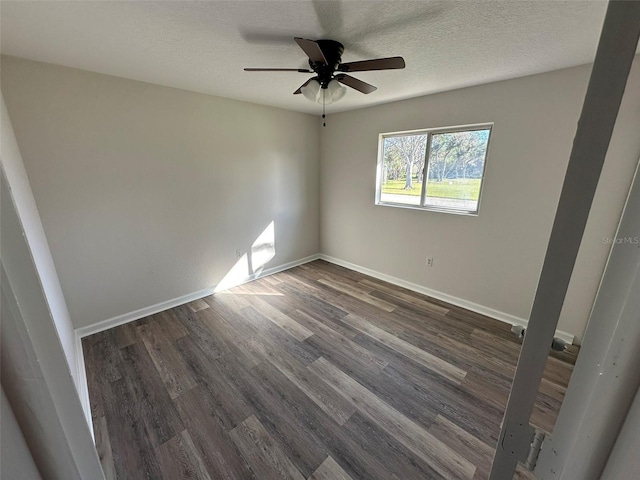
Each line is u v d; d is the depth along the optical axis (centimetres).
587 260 193
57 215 232
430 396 192
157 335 260
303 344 248
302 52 195
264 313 301
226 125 324
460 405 184
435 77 243
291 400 188
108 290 269
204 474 144
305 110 385
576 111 222
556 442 46
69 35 168
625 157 166
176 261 310
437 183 323
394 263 375
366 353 236
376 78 246
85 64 216
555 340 45
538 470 50
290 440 161
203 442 160
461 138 296
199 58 204
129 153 261
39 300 34
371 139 366
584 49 186
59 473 38
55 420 36
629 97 158
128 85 252
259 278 396
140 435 164
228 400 188
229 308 311
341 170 411
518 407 52
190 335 261
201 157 310
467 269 307
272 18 152
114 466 148
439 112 296
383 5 140
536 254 260
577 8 141
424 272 345
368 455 153
